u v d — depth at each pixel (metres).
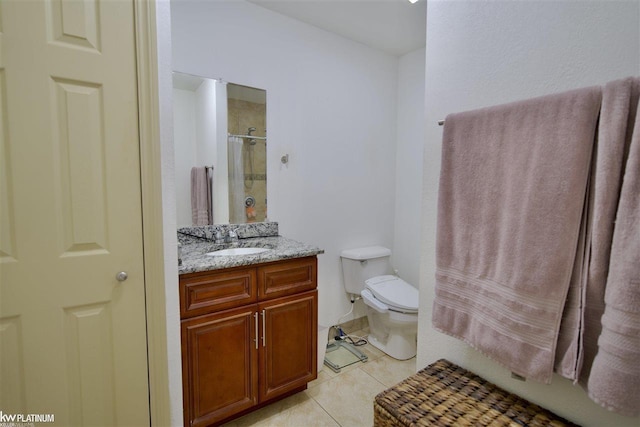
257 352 1.51
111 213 1.08
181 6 1.68
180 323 1.28
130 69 1.09
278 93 2.04
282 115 2.07
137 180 1.12
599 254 0.70
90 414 1.10
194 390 1.34
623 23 0.76
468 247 0.96
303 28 2.11
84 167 1.03
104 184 1.07
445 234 1.02
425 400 0.97
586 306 0.75
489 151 0.90
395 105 2.67
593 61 0.81
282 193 2.12
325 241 2.35
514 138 0.84
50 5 0.97
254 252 1.74
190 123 1.77
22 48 0.93
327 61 2.24
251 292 1.47
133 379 1.16
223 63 1.83
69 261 1.03
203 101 1.79
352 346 2.32
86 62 1.02
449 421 0.88
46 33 0.96
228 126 1.89
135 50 1.09
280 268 1.56
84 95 1.02
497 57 1.00
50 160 0.99
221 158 1.88
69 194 1.02
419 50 2.48
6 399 0.98
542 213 0.78
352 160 2.44
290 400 1.72
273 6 1.93
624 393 0.63
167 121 1.17
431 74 1.20
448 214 1.01
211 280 1.35
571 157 0.74
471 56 1.07
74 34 1.00
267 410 1.64
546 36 0.89
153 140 1.12
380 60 2.53
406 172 2.63
